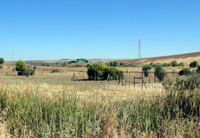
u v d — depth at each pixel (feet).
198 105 25.77
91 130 19.54
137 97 30.81
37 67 333.62
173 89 30.78
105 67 144.05
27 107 24.03
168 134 19.81
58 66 362.74
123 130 19.15
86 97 29.78
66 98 27.09
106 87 77.46
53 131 20.13
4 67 299.38
